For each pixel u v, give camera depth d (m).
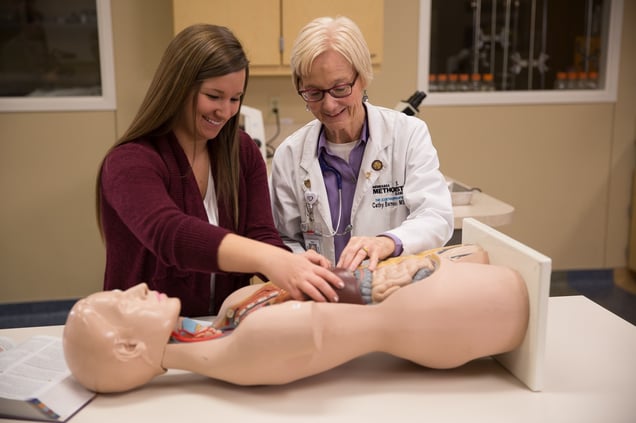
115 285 1.38
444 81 3.72
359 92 1.50
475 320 1.08
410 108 2.40
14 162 3.39
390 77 3.60
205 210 1.39
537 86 3.86
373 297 1.11
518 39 3.80
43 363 1.15
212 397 1.08
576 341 1.30
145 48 3.38
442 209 1.58
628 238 3.97
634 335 1.32
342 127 1.55
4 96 3.40
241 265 1.10
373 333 1.09
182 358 1.09
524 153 3.80
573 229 3.93
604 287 3.87
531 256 1.08
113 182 1.22
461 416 1.02
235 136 1.41
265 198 1.51
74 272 3.56
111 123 3.43
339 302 1.09
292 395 1.09
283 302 1.12
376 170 1.68
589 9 3.80
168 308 1.08
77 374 1.06
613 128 3.83
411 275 1.13
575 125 3.79
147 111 1.27
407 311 1.08
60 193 3.46
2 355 1.18
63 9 3.41
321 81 1.43
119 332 1.06
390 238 1.39
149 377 1.09
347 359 1.10
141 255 1.35
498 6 3.75
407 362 1.21
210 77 1.21
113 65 3.37
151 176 1.24
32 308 3.54
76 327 1.05
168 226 1.13
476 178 3.80
